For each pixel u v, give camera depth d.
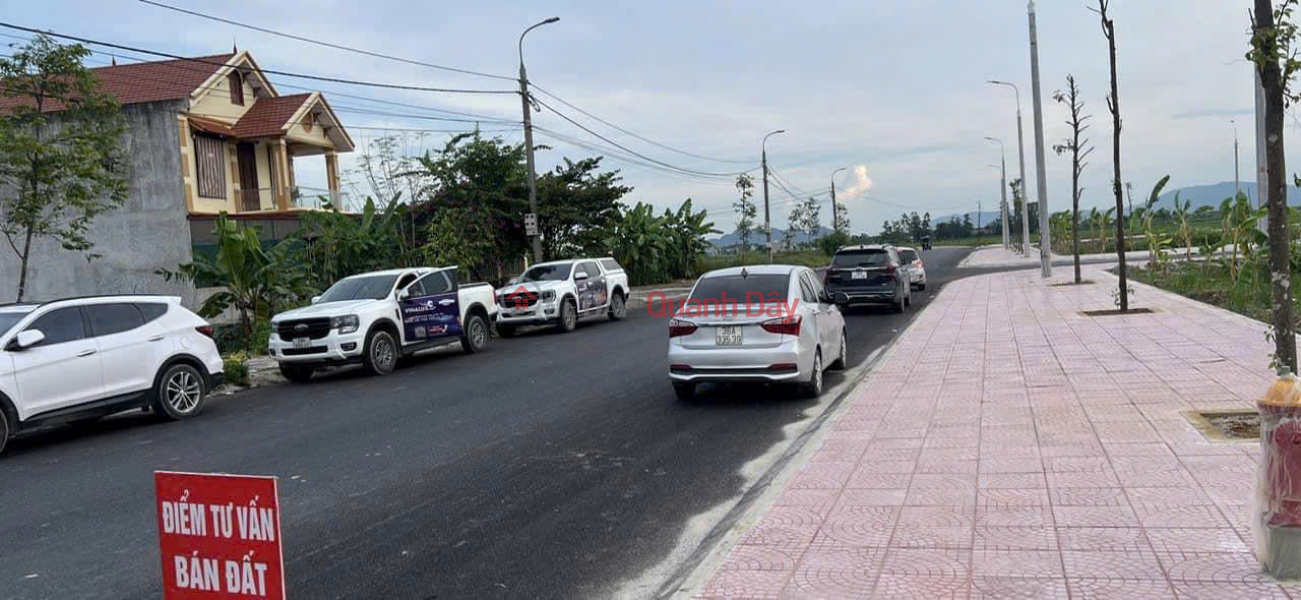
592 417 10.16
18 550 6.27
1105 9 14.66
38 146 16.81
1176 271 25.81
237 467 8.55
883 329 18.33
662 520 6.29
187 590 3.29
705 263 51.50
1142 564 4.57
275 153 32.03
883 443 7.68
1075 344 12.92
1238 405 8.05
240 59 31.28
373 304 15.58
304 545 6.07
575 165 36.19
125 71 30.81
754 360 10.20
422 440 9.38
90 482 8.32
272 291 19.97
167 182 25.58
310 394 13.66
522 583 5.21
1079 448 6.99
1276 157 6.58
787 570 4.86
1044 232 29.08
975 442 7.46
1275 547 4.27
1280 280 6.68
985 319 17.61
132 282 25.50
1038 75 29.02
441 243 27.42
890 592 4.46
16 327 10.33
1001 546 5.00
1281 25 6.36
